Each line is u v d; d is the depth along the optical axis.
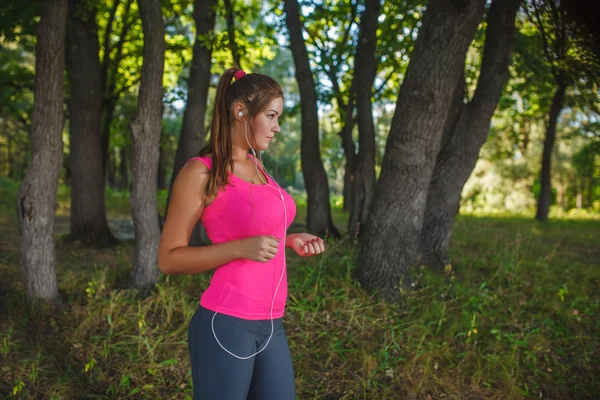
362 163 6.91
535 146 20.62
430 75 4.18
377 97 10.49
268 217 1.70
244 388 1.67
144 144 4.45
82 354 3.47
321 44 9.83
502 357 3.68
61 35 3.82
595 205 23.75
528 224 11.90
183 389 3.16
